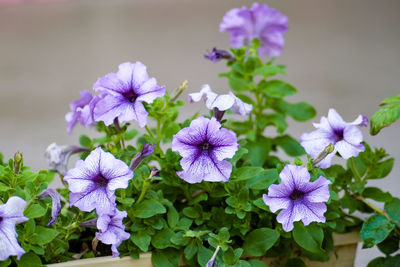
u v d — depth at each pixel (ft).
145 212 3.13
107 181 3.05
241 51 3.75
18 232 3.04
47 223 3.16
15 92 9.85
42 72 10.89
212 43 12.30
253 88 3.74
